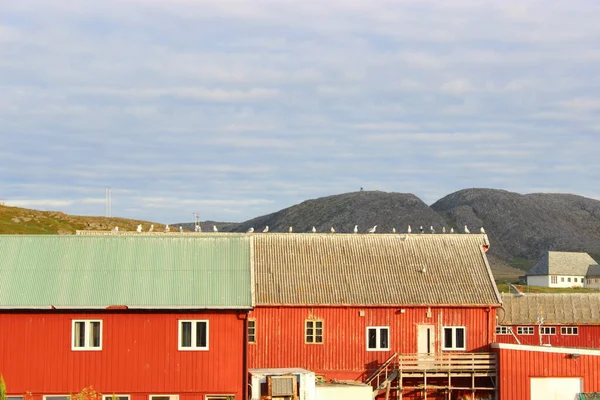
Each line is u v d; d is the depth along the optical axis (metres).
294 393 54.06
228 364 53.16
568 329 81.69
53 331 52.50
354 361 63.91
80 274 54.28
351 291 64.88
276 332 63.75
